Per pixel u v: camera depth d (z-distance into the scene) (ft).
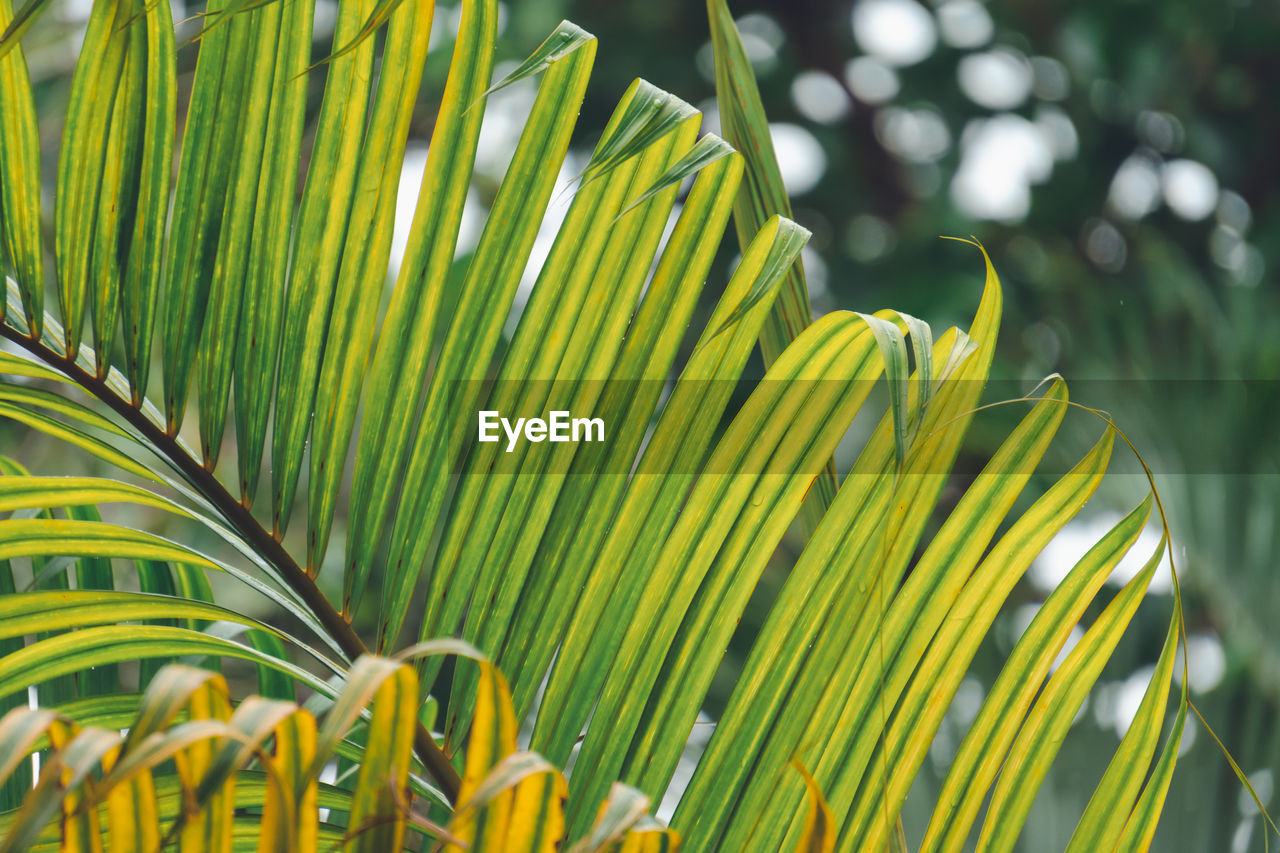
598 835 4.48
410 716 4.61
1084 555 5.30
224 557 12.65
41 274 5.32
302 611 5.30
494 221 5.31
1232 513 8.36
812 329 5.19
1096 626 5.28
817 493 5.64
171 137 5.28
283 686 6.07
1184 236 16.92
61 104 10.93
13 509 5.14
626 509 5.26
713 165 5.32
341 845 4.53
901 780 5.24
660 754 5.22
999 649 8.59
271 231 5.30
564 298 5.30
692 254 5.31
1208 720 7.03
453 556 5.27
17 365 5.24
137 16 5.08
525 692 5.24
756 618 10.62
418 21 5.26
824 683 5.24
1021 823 5.27
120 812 4.65
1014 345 13.29
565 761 5.21
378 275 5.31
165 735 4.43
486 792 4.47
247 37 5.28
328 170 5.30
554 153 5.31
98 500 5.19
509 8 16.89
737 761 5.22
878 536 5.27
